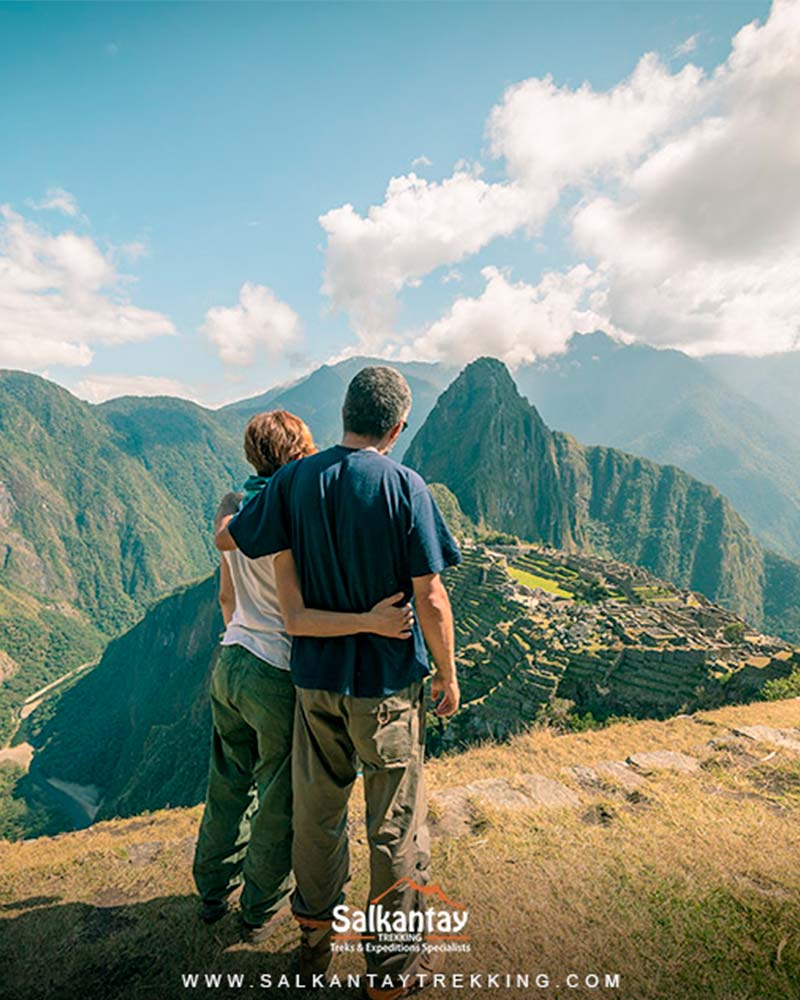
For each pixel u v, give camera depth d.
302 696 2.32
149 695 160.12
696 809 3.97
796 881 2.91
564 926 2.59
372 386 2.33
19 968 2.52
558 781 4.74
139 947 2.62
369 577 2.21
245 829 2.87
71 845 4.20
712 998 2.13
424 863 2.36
